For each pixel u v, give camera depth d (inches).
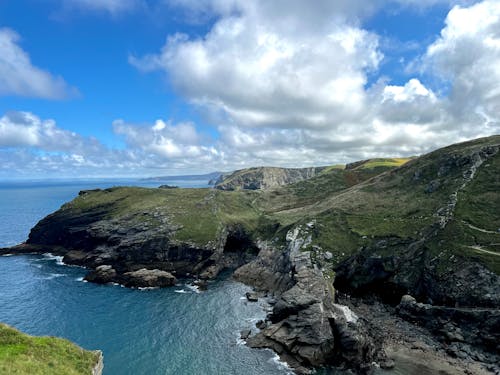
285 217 5925.2
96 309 3346.5
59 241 5649.6
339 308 2979.8
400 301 3415.4
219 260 5017.2
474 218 3838.6
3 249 5497.1
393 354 2591.0
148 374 2303.2
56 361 1283.2
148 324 3041.3
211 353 2578.7
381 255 3833.7
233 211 6574.8
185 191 7086.6
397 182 5477.4
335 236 4347.9
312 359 2463.1
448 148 5659.5
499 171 4461.1
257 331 2938.0
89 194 6565.0
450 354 2571.4
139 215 5575.8
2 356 1205.7
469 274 3125.0
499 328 2603.3
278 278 4116.6
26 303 3440.0
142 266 4640.8
